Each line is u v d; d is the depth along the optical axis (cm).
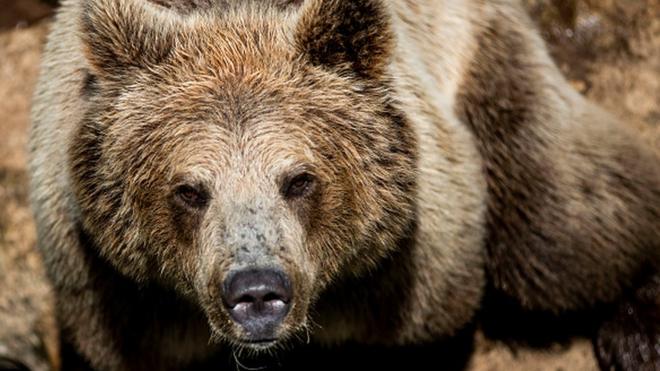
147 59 1066
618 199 1279
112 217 1082
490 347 1351
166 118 1050
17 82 1570
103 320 1194
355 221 1077
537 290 1291
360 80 1073
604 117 1330
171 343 1209
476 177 1217
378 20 1057
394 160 1078
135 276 1109
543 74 1291
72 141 1087
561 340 1345
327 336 1232
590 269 1279
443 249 1182
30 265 1491
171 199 1049
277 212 1010
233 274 970
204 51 1062
